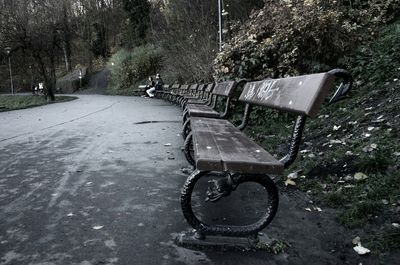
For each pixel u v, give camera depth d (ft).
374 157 11.27
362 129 14.51
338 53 23.80
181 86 53.11
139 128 25.88
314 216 9.44
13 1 97.86
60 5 110.01
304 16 23.27
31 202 10.56
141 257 7.41
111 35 206.59
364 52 23.39
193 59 52.80
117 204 10.40
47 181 12.66
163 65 98.63
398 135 12.71
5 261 7.21
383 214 8.84
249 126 22.41
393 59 21.17
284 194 11.08
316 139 15.88
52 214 9.66
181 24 67.97
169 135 22.50
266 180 7.91
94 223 9.08
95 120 31.76
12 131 25.53
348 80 7.52
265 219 8.00
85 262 7.18
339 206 9.85
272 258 7.48
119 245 7.91
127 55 132.05
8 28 98.17
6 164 15.17
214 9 58.59
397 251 7.47
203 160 6.89
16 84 212.02
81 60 199.62
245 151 7.94
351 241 8.05
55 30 106.93
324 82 7.23
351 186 10.53
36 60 102.47
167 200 10.75
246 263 7.27
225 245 7.89
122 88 132.98
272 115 21.70
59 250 7.67
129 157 16.34
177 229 8.77
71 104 59.67
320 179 11.69
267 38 24.30
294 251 7.76
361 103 18.24
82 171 13.97
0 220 9.26
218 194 8.27
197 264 7.18
